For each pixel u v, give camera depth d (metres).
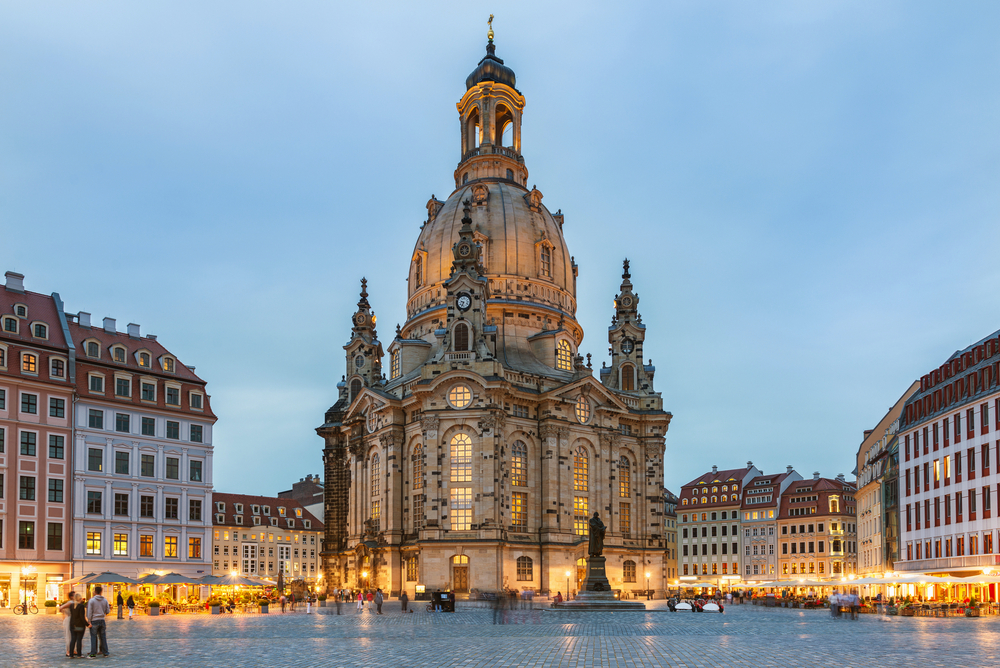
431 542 113.19
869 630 53.34
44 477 94.62
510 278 135.88
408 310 145.25
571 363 136.12
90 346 102.19
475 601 104.62
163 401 105.94
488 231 137.38
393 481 122.31
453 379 116.88
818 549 187.25
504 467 116.56
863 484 141.00
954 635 48.28
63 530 95.25
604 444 129.00
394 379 133.75
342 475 140.50
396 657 36.03
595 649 39.09
